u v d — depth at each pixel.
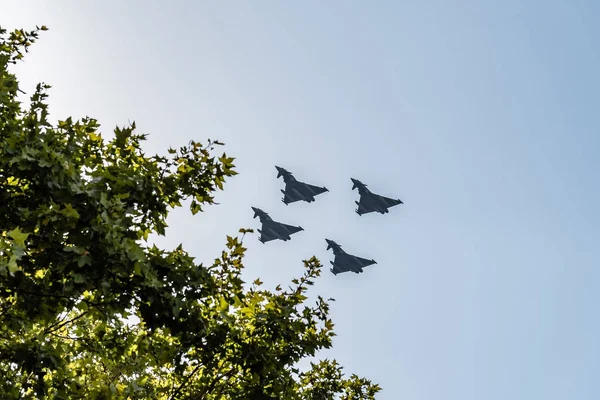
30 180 8.27
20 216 8.28
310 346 10.80
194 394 10.76
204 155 9.80
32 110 9.84
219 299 9.88
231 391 10.77
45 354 9.16
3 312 9.24
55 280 8.77
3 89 9.12
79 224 8.06
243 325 10.89
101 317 9.25
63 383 10.00
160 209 9.25
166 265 8.98
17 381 9.70
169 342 10.75
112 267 8.11
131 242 8.16
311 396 12.24
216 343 9.70
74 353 10.50
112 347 10.42
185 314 8.95
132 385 10.42
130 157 9.83
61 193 8.06
